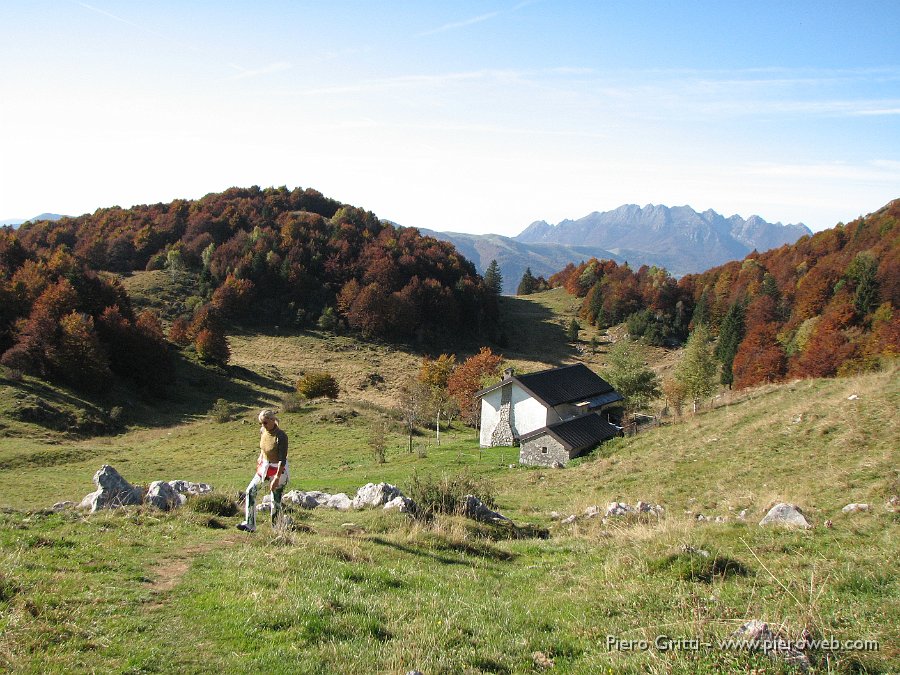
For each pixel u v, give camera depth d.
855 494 18.20
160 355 83.88
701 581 9.93
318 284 145.50
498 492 34.56
